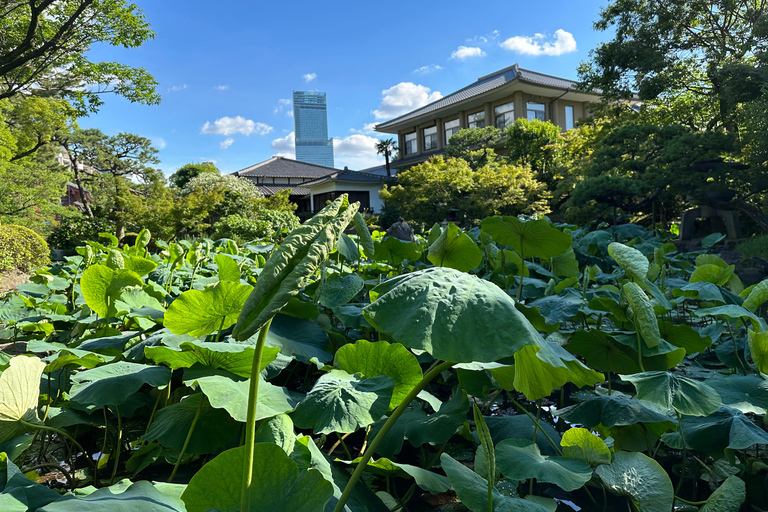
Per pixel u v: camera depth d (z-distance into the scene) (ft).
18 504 2.62
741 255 23.54
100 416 6.98
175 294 12.17
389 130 107.45
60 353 5.93
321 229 2.38
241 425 5.33
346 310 9.16
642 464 4.73
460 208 58.95
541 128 65.72
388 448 5.73
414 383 5.37
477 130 80.23
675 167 32.01
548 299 9.58
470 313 2.89
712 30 38.01
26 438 5.58
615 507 5.39
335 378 5.36
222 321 5.13
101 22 38.75
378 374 5.51
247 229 49.16
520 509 3.42
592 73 43.80
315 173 135.03
